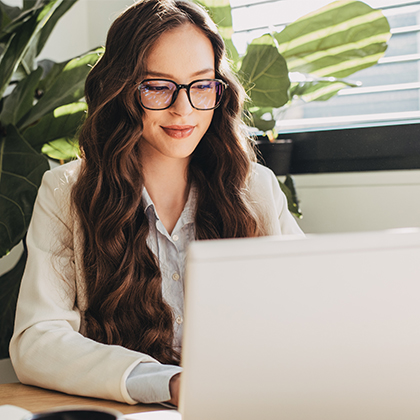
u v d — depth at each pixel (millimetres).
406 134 1932
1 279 1625
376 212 1945
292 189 1860
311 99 1982
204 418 511
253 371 500
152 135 1080
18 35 1563
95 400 757
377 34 1785
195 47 1036
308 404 519
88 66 1682
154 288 1069
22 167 1461
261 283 486
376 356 512
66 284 1062
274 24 2135
